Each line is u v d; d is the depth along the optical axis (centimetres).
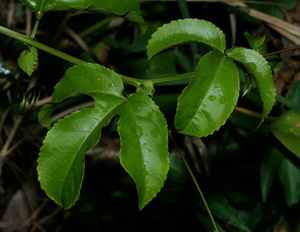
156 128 63
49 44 110
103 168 134
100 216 149
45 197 137
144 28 72
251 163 121
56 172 62
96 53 118
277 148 99
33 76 98
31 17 112
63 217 145
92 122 64
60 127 63
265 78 65
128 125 63
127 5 69
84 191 138
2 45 110
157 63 114
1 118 115
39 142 123
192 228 123
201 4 115
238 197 121
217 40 66
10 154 126
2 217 134
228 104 64
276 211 116
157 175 62
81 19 119
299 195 96
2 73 88
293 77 104
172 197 103
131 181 137
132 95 65
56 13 108
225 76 64
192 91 64
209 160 126
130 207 143
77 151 63
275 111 106
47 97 109
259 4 111
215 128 64
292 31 100
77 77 65
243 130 105
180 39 66
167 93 101
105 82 65
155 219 130
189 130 64
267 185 97
